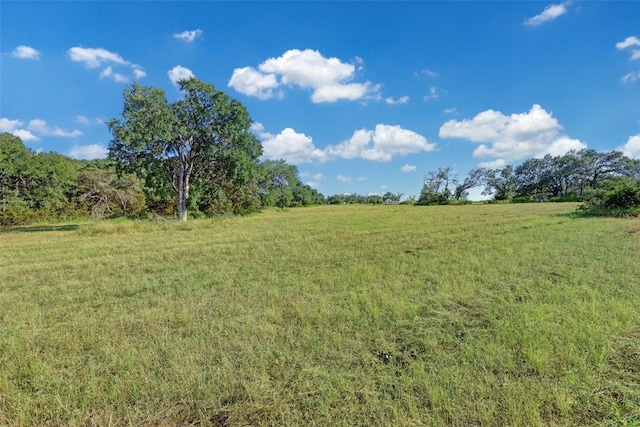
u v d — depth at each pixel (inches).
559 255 322.0
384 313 182.5
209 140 877.2
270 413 103.3
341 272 283.9
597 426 95.1
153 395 112.4
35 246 474.6
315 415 102.0
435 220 818.8
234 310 195.6
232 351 142.3
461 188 2691.9
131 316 188.1
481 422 97.3
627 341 141.6
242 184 1007.0
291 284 251.6
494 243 412.5
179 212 902.4
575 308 179.6
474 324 166.4
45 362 135.5
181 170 899.4
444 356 134.2
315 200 3772.1
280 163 2118.6
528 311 177.2
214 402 108.9
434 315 181.3
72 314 194.4
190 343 149.5
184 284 258.4
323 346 142.8
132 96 768.9
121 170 859.4
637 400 105.5
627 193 773.9
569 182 2719.0
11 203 1119.6
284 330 163.5
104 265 338.3
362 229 640.4
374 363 130.6
